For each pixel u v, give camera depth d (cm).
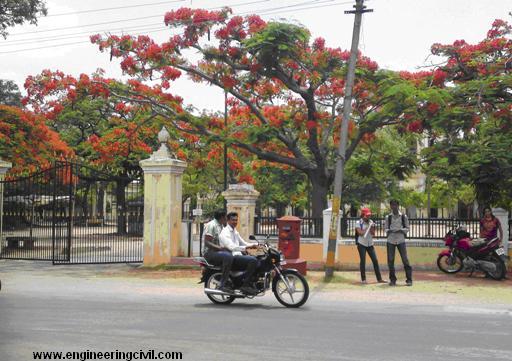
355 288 1236
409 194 4281
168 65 1886
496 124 1672
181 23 1823
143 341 684
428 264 1547
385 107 1661
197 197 4369
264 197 3997
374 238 1598
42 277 1392
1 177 1833
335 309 945
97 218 1998
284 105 2136
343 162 1402
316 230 1630
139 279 1369
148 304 981
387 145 2462
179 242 1590
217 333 733
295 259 1416
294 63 1852
